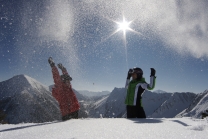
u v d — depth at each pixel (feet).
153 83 13.62
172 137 5.13
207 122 7.75
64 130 6.60
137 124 7.84
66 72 14.55
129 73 14.98
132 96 14.30
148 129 6.46
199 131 5.86
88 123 8.46
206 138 4.86
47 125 8.44
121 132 5.91
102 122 8.72
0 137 6.05
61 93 13.70
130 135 5.47
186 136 5.17
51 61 13.84
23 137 5.71
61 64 14.75
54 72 13.75
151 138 5.06
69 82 14.24
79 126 7.49
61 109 13.70
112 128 6.73
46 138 5.31
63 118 13.52
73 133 5.89
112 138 5.12
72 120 10.61
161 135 5.43
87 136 5.38
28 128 7.68
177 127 6.93
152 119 10.48
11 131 7.15
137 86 14.21
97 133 5.80
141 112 14.07
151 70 13.88
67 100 13.66
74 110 13.73
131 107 14.25
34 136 5.71
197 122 8.29
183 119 10.36
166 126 7.25
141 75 14.73
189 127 6.63
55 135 5.65
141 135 5.45
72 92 14.12
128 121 9.23
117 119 10.47
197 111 342.23
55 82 13.75
